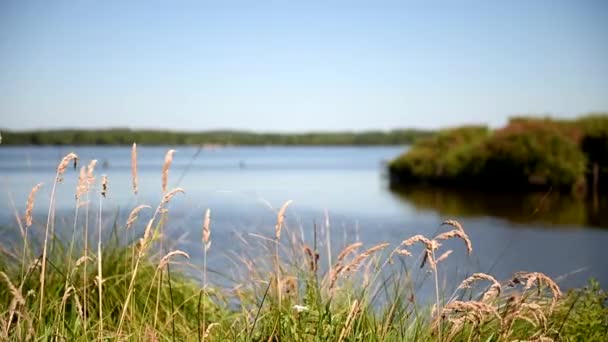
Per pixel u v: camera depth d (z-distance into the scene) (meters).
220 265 8.66
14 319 4.68
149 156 151.12
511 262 14.63
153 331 4.30
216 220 19.67
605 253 16.47
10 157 126.94
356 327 4.29
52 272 5.96
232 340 4.47
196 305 6.11
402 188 46.69
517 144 45.47
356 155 187.12
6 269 6.04
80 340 4.22
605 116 47.97
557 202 33.88
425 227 21.53
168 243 7.50
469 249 4.01
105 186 4.23
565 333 5.20
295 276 5.65
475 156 48.47
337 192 41.25
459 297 4.94
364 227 19.92
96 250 6.45
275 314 4.58
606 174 43.31
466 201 34.94
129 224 4.19
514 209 29.94
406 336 4.32
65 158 4.22
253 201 29.06
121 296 5.71
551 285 4.09
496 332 4.30
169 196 4.11
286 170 80.44
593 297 5.75
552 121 50.44
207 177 59.09
